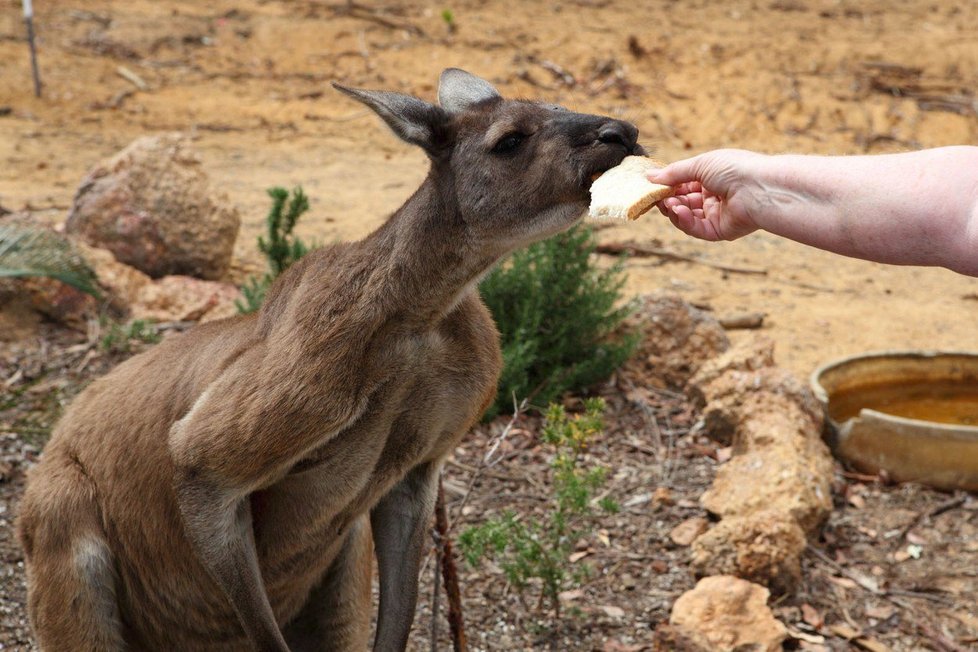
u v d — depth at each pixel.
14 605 4.53
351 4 15.05
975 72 13.95
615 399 6.28
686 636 4.28
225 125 12.38
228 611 3.67
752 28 14.95
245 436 3.17
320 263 3.35
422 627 4.54
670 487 5.47
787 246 9.38
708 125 12.84
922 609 4.75
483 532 4.36
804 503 5.04
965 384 6.36
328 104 13.05
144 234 7.34
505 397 5.97
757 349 6.14
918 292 8.54
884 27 15.28
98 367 6.21
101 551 3.64
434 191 3.38
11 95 12.45
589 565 4.80
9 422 5.63
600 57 13.97
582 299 6.28
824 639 4.56
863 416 5.69
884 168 2.36
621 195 2.93
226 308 6.89
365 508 3.51
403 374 3.26
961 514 5.39
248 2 15.17
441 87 3.69
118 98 12.68
